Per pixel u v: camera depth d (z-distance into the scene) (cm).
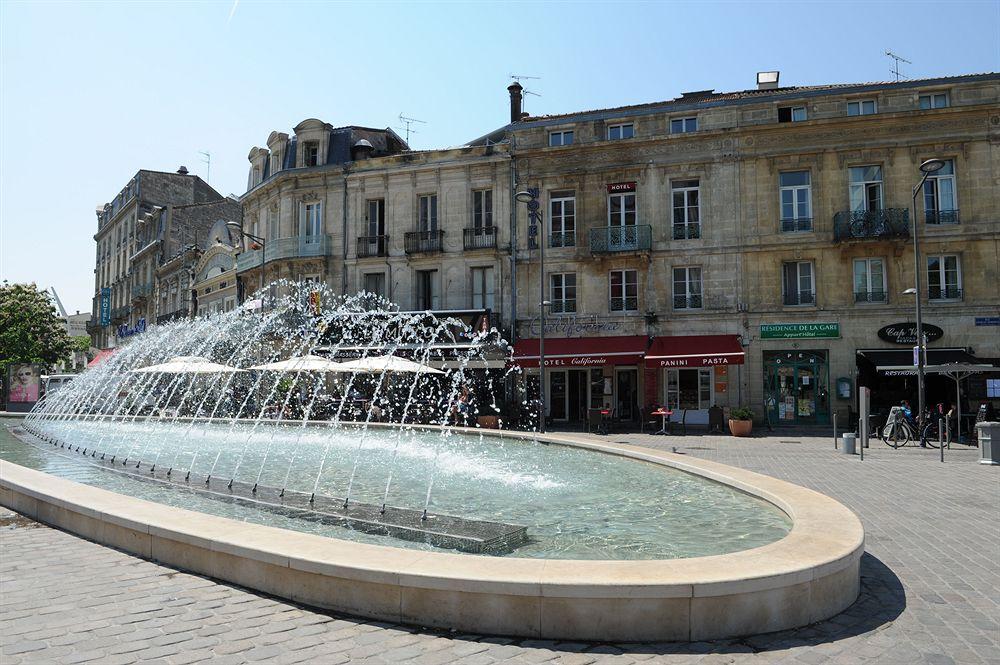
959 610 457
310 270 3081
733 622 394
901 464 1374
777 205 2523
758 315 2502
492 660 355
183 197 5534
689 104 2623
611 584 384
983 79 2383
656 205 2636
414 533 612
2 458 1270
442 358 2652
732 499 806
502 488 904
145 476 997
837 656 371
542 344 2162
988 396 2294
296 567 443
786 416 2470
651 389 2553
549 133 2791
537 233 2770
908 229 2381
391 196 2989
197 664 346
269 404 2697
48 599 446
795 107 2548
